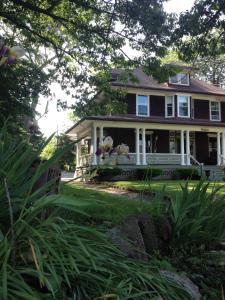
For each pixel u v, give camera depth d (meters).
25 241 2.66
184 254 4.55
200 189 5.28
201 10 13.45
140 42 14.80
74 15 16.38
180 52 14.69
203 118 33.53
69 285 2.47
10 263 2.59
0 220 2.98
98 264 2.86
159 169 26.44
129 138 30.53
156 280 3.07
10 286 2.38
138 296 2.75
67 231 3.06
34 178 2.96
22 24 15.69
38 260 2.42
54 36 17.44
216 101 34.16
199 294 3.56
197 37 14.41
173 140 32.34
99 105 17.33
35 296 2.33
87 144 31.44
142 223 4.57
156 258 4.15
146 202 6.98
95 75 17.55
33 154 3.28
